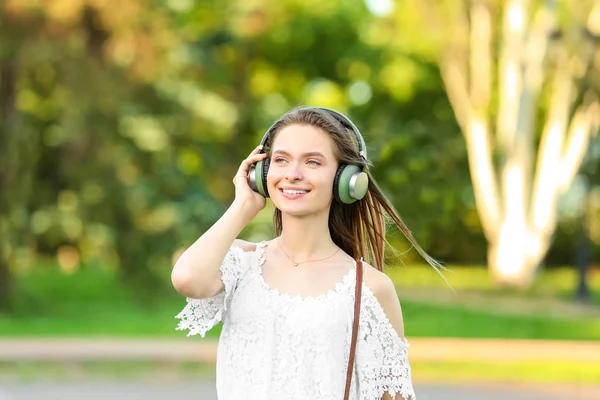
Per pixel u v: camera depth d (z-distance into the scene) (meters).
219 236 4.25
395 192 45.91
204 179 39.88
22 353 20.22
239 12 41.66
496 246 41.38
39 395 15.09
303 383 4.18
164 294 32.47
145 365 18.72
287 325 4.22
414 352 21.44
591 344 23.47
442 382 17.11
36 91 29.69
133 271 32.19
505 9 40.22
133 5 28.14
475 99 40.75
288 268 4.37
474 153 41.31
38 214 31.53
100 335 24.27
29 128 29.53
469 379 17.53
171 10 31.55
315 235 4.39
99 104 28.98
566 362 20.02
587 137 41.38
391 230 5.19
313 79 53.38
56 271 48.75
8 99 29.17
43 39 27.88
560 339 24.89
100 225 31.53
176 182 33.56
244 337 4.26
